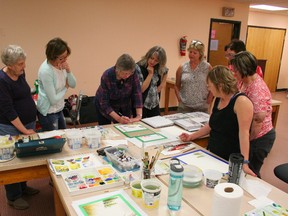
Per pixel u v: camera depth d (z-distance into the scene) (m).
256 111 1.87
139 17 4.93
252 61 1.88
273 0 5.51
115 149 1.66
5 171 1.50
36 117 2.35
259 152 2.01
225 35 6.25
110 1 4.58
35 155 1.60
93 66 4.71
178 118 2.41
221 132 1.71
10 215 2.21
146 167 1.34
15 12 3.91
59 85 2.21
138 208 1.13
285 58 8.59
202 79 2.71
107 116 2.36
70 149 1.72
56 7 4.17
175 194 1.11
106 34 4.69
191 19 5.52
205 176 1.33
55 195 1.73
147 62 2.69
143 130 2.13
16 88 1.94
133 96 2.42
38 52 4.20
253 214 1.11
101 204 1.15
